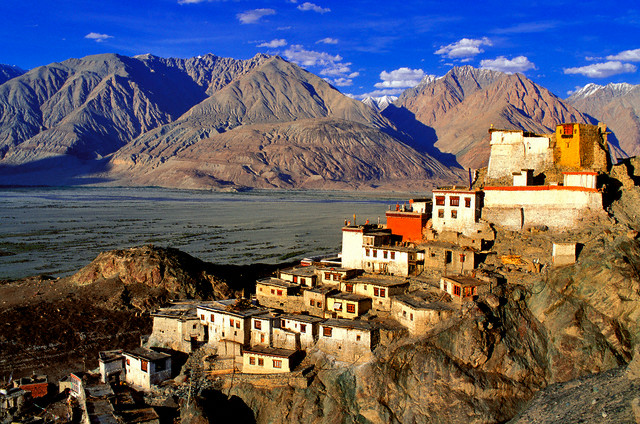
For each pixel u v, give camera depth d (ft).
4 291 337.93
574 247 200.44
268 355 204.64
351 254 249.96
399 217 254.88
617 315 183.52
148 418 189.06
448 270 221.87
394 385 182.39
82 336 277.85
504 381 177.06
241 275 380.58
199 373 217.36
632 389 151.84
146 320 300.20
